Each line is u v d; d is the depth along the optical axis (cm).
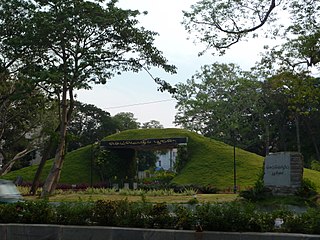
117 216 988
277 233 847
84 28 2459
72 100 2814
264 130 6197
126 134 4575
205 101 5566
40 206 1065
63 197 2588
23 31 2488
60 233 987
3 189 1706
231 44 1833
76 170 4278
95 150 4303
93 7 2398
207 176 3556
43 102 3253
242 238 853
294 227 860
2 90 3119
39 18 2367
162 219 948
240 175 3484
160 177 4288
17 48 2469
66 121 2792
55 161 2744
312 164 4756
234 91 5678
